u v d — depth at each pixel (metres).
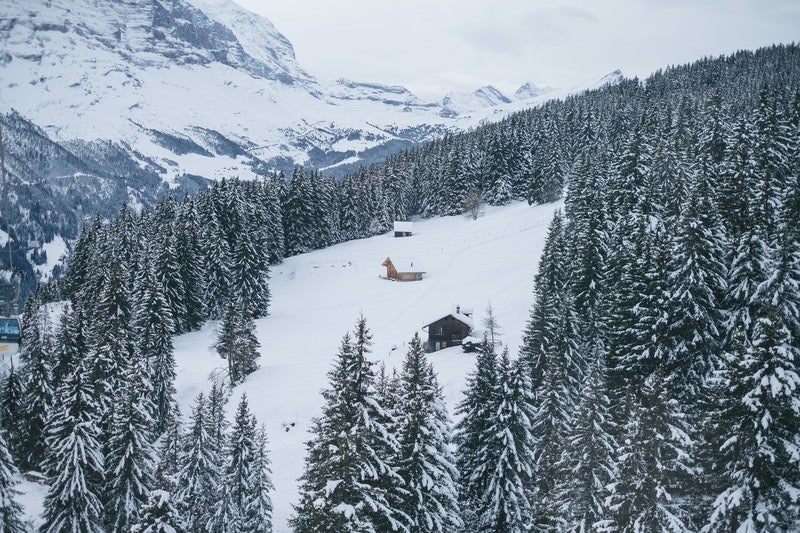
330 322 83.31
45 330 48.88
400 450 25.91
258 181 117.19
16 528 27.97
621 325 37.62
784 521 19.62
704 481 22.94
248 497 33.91
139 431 34.84
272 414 55.72
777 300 27.77
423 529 26.94
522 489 29.83
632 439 22.48
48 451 33.47
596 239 51.59
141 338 57.31
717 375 22.61
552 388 33.34
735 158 52.22
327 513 23.53
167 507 28.12
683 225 35.38
